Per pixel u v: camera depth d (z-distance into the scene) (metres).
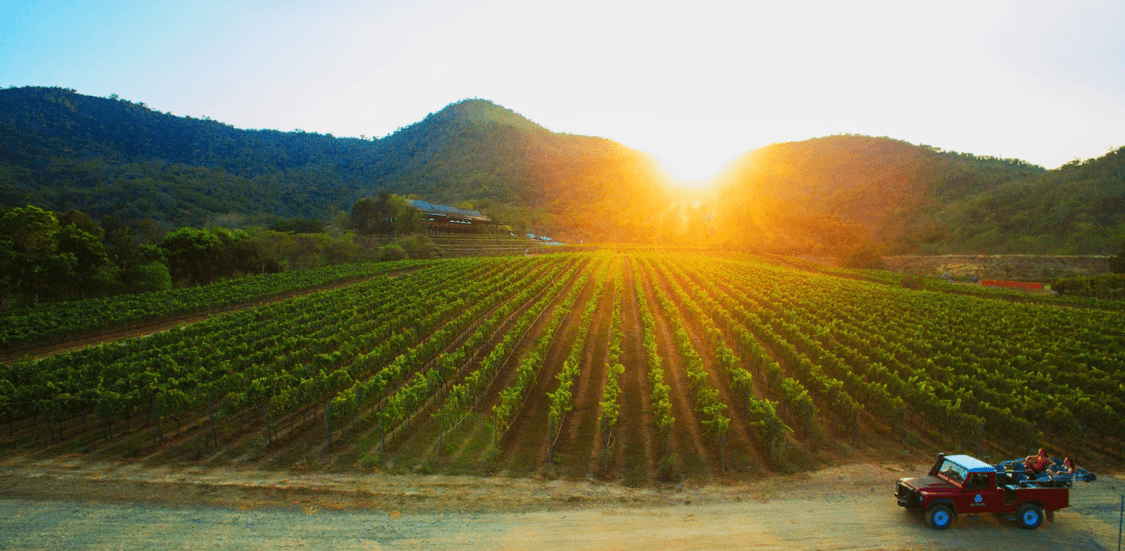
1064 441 26.66
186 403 25.30
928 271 115.38
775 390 31.64
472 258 112.25
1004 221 152.50
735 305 57.69
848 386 31.11
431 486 20.50
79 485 19.98
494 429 26.09
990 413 25.89
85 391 25.86
